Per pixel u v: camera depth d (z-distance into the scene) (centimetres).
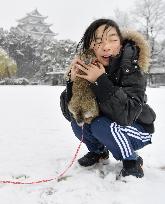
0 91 582
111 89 99
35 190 100
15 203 92
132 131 108
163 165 122
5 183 104
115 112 100
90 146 118
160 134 178
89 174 109
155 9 1484
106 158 122
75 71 102
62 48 1672
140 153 136
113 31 102
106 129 105
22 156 134
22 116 254
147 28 1483
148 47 104
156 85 1268
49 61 1650
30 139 167
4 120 233
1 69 1415
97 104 102
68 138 169
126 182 104
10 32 1834
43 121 228
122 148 106
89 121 104
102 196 95
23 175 112
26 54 1789
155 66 1502
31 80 1691
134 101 101
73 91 102
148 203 91
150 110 111
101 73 98
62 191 98
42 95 486
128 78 102
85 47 105
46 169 117
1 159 130
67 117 115
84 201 92
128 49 103
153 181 105
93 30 103
